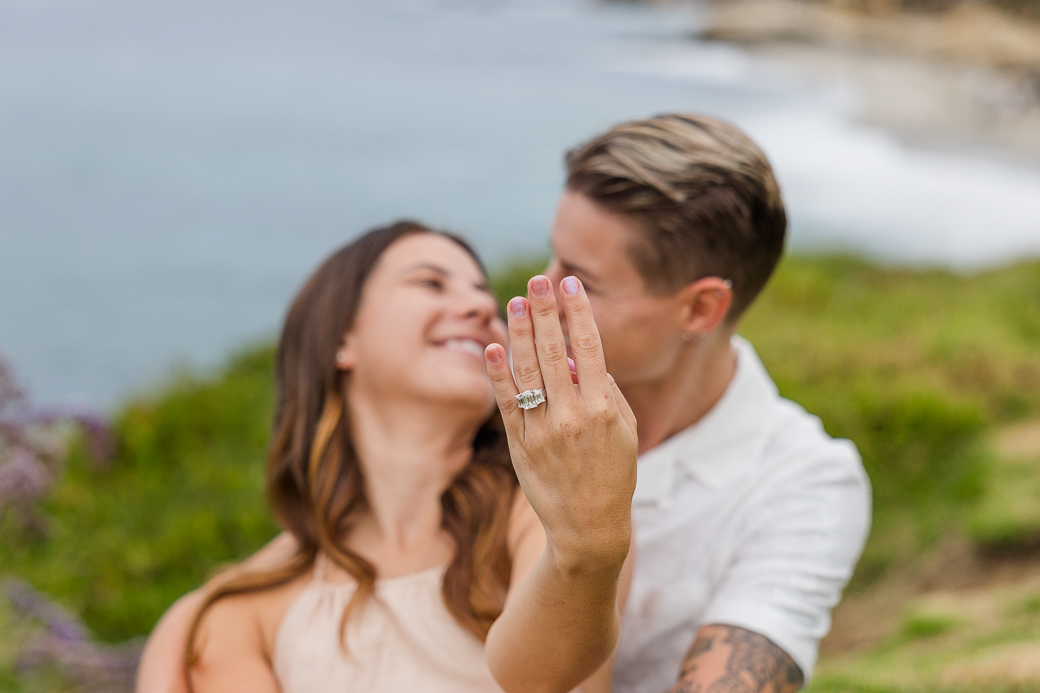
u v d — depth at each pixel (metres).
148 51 32.88
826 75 25.53
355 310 2.20
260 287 11.87
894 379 6.43
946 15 28.75
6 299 11.21
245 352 8.02
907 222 13.65
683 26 38.25
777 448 2.21
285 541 2.37
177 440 6.40
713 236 2.07
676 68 27.53
